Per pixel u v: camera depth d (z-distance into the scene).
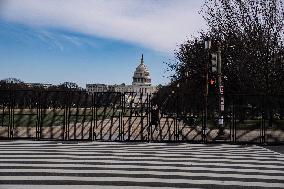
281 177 10.51
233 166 12.22
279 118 22.70
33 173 10.67
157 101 22.05
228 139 20.92
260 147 18.03
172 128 25.55
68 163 12.40
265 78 33.34
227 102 22.28
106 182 9.60
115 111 27.36
